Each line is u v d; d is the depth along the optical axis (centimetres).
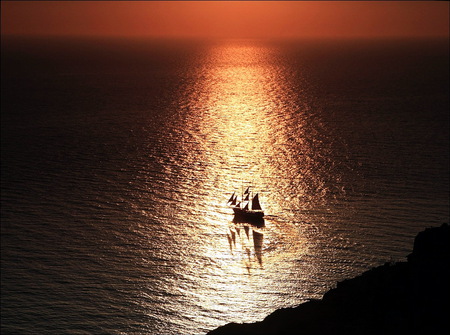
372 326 2458
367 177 11494
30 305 6769
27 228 9019
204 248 8419
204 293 7181
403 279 2792
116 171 12231
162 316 6662
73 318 6538
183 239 8725
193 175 11931
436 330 2358
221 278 7544
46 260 7925
